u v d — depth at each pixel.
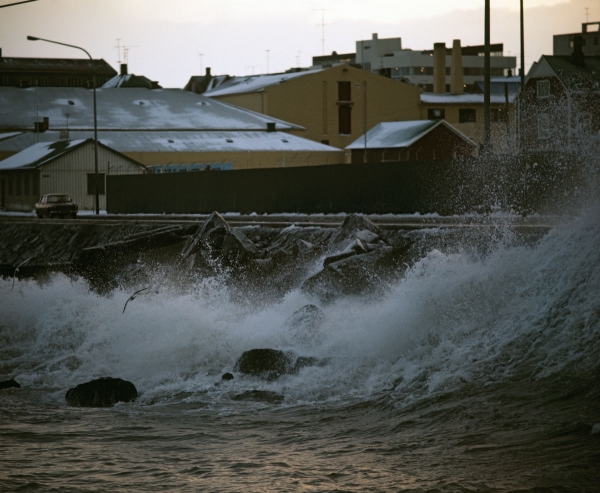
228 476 11.66
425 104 137.38
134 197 81.38
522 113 60.81
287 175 61.25
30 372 23.86
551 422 13.02
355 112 134.50
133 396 18.75
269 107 130.50
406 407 15.25
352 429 14.25
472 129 136.00
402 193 50.97
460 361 17.50
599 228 19.09
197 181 71.50
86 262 36.81
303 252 33.00
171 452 13.25
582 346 16.19
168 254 36.62
